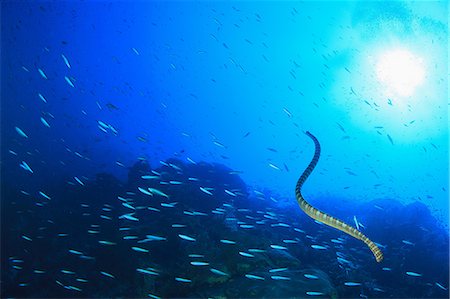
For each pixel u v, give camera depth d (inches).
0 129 1232.2
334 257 529.3
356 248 601.0
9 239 557.0
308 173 231.8
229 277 388.8
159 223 462.3
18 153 1083.3
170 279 388.8
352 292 453.1
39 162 1078.4
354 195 1130.7
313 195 1182.3
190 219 466.0
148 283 382.0
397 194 1109.7
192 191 610.2
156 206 537.0
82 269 446.9
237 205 715.4
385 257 557.9
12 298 425.7
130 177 665.0
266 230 542.9
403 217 695.7
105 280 422.3
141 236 438.6
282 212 772.6
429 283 498.6
